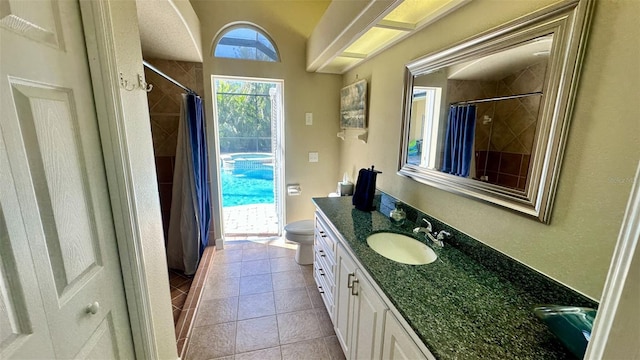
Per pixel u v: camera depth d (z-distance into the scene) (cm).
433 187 157
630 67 71
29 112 64
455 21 135
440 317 90
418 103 166
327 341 183
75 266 79
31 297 63
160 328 133
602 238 79
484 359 74
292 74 295
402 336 94
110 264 97
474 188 126
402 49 183
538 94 94
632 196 38
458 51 131
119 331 102
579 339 72
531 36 95
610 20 74
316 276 232
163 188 281
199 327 193
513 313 92
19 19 61
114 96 93
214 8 263
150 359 116
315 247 235
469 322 88
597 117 78
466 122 129
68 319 75
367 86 237
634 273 37
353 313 142
